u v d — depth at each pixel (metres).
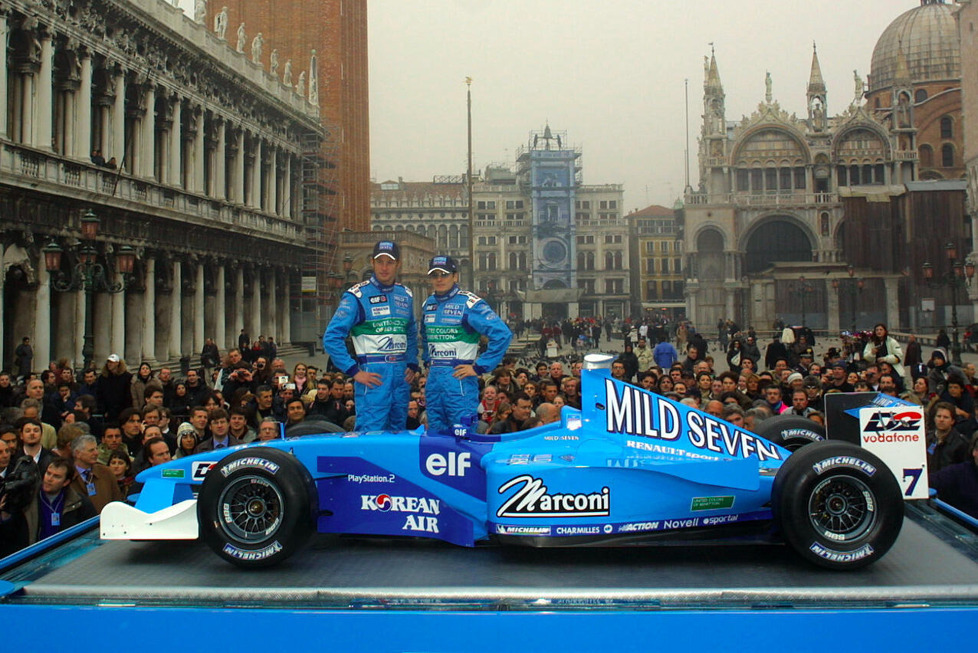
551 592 4.05
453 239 154.12
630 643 3.76
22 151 30.39
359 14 90.94
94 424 16.27
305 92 77.81
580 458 5.13
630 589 4.07
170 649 3.85
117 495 10.38
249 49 77.81
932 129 110.94
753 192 104.75
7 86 31.00
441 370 7.55
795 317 90.00
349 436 5.69
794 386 13.25
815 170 104.06
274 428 10.09
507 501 5.04
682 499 5.11
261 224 55.25
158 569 4.68
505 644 3.77
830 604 3.97
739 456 5.59
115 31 37.56
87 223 24.31
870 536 4.60
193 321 45.94
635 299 160.62
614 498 5.04
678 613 3.78
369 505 5.44
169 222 41.94
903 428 5.66
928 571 4.49
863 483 4.67
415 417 13.17
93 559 4.89
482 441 5.59
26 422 10.62
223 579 4.46
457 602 4.02
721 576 4.47
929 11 114.88
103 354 36.97
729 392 13.84
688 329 62.59
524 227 154.12
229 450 5.83
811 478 4.70
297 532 4.73
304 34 78.69
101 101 37.50
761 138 104.62
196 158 46.31
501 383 16.83
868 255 88.44
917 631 3.75
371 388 7.25
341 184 79.94
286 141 61.41
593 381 5.59
